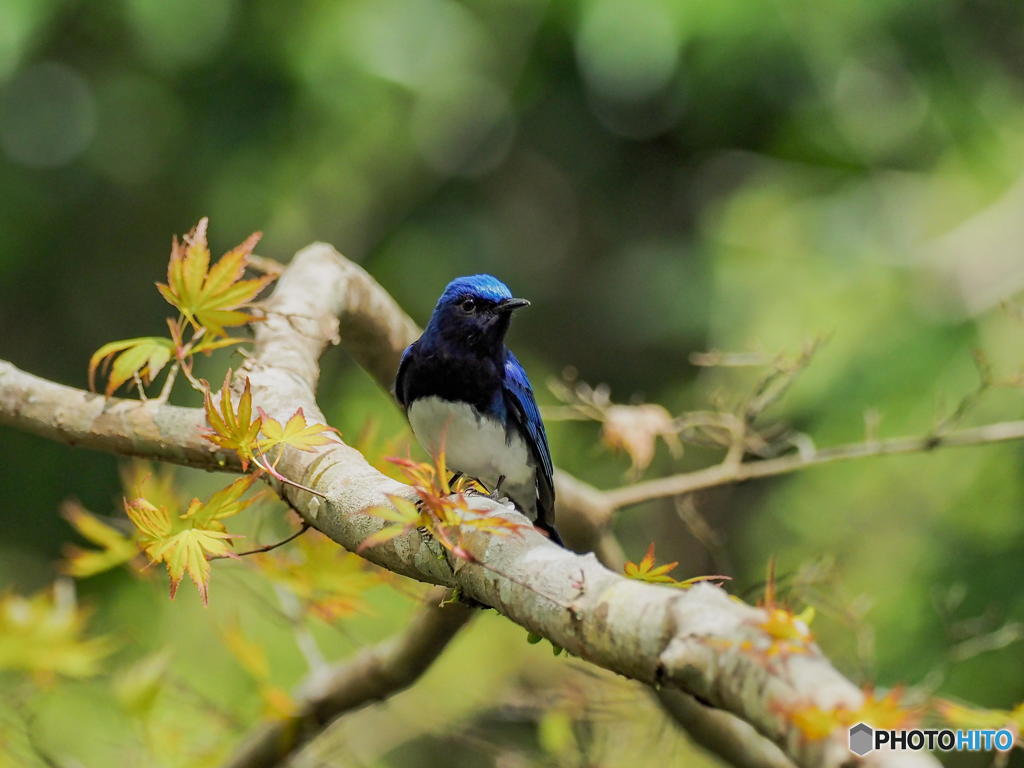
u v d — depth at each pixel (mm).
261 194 14219
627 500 7594
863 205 15086
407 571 4121
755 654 2959
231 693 10539
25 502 15383
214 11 13117
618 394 17875
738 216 15523
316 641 11062
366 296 6918
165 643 10695
